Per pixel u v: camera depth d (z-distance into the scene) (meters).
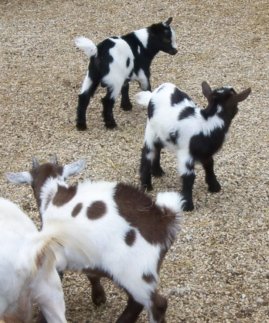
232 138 2.68
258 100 3.01
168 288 1.87
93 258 1.59
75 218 1.62
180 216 1.64
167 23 2.95
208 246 2.04
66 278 1.91
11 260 1.50
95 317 1.78
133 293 1.59
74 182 2.41
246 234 2.10
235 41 3.66
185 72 3.33
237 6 4.10
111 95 2.78
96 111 3.00
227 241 2.06
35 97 3.08
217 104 2.18
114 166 2.52
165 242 1.62
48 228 1.51
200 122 2.18
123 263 1.58
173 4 4.18
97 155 2.60
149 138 2.30
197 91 3.12
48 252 1.50
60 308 1.56
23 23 3.95
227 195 2.33
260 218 2.18
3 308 1.52
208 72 3.31
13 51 3.57
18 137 2.74
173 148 2.25
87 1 4.27
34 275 1.52
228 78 3.25
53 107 3.00
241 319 1.76
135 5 4.19
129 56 2.82
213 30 3.81
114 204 1.63
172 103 2.23
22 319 1.56
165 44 2.93
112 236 1.59
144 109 3.04
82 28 3.87
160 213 1.62
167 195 1.65
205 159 2.23
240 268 1.94
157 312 1.60
